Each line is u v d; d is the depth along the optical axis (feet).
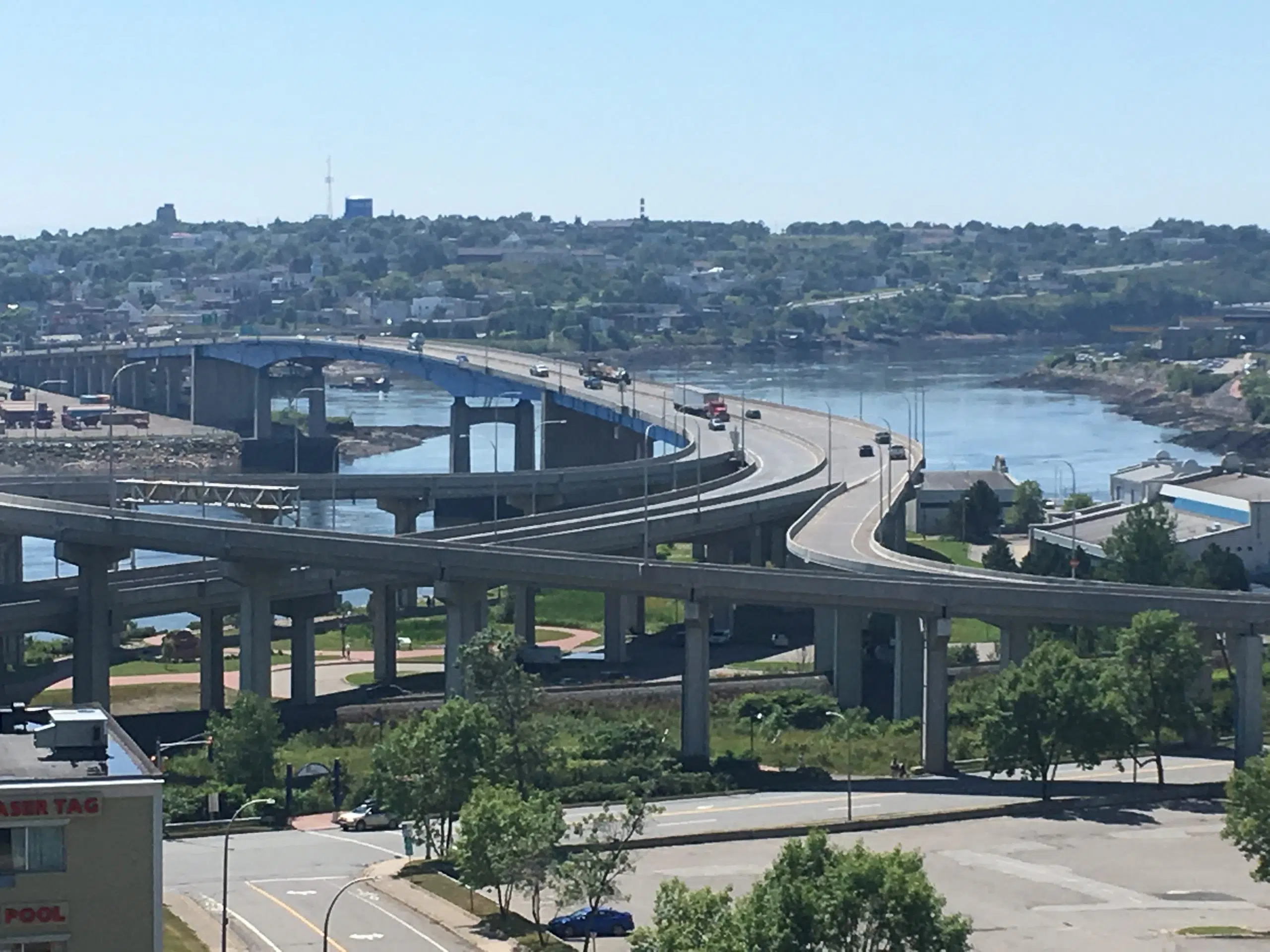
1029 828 560.61
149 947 246.47
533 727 584.40
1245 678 641.40
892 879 358.43
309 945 429.38
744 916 358.64
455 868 503.20
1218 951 442.50
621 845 473.67
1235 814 488.02
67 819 243.40
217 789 578.66
